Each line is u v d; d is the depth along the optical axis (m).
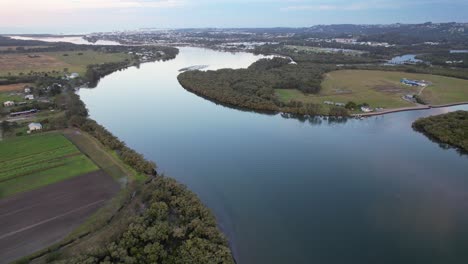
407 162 96.44
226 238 59.78
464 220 69.81
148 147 106.25
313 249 60.78
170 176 87.00
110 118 135.38
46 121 118.50
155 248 52.09
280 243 62.06
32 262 52.22
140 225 57.31
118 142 97.38
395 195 79.00
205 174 88.31
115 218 63.81
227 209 72.38
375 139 114.62
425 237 64.50
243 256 58.31
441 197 78.25
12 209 66.38
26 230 60.12
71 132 110.12
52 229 60.38
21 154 92.06
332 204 75.12
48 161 87.81
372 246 62.00
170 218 63.25
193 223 58.44
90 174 81.06
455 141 106.94
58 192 72.81
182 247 53.38
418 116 138.38
